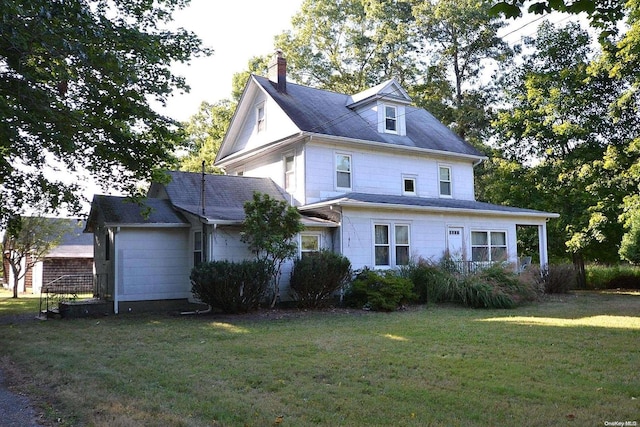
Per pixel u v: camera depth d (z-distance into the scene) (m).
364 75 34.16
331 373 6.88
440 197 22.02
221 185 18.31
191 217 15.73
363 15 33.78
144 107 12.03
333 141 18.83
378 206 16.94
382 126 20.61
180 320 12.91
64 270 31.11
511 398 5.65
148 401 5.64
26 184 13.92
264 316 13.46
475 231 19.91
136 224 14.95
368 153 20.00
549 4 5.16
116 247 14.86
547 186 24.41
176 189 17.06
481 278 15.90
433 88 31.81
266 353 8.33
